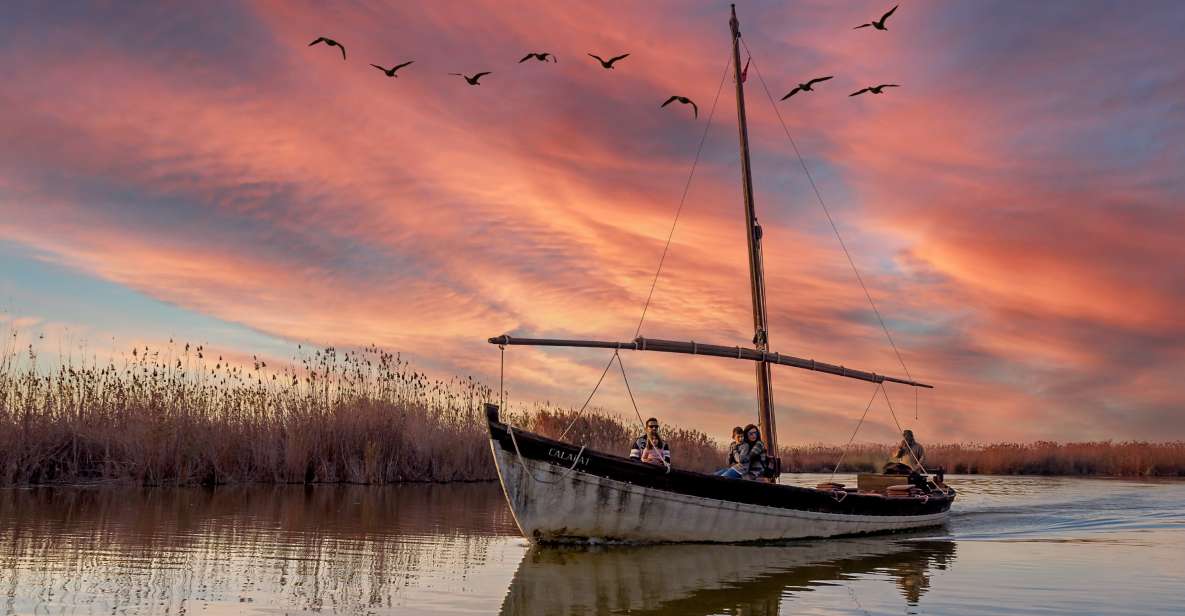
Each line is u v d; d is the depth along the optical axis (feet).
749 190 66.95
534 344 47.19
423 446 88.63
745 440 51.88
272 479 79.92
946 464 157.28
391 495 70.64
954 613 27.61
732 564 38.55
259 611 26.30
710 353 55.06
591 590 31.42
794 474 138.82
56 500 58.03
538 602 28.99
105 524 45.78
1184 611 27.91
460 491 77.61
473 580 32.86
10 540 39.34
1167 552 43.57
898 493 57.77
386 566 35.32
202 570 32.83
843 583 33.37
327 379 87.10
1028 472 151.74
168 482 74.43
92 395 76.43
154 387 77.56
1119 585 32.94
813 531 49.19
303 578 31.86
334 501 63.31
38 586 29.01
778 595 30.68
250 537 42.37
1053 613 27.61
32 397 73.46
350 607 27.25
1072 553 43.39
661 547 44.21
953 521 62.34
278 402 83.76
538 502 42.55
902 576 35.27
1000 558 41.19
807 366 60.39
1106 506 74.69
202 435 77.25
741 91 68.44
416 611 27.04
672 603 29.17
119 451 76.43
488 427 42.60
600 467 43.29
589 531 43.50
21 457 71.56
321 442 84.02
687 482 44.70
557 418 99.91
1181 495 88.84
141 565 33.58
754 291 65.16
